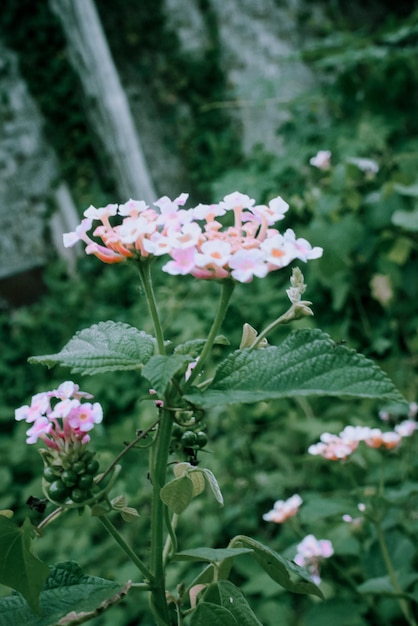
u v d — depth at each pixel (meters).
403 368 3.30
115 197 5.67
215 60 5.71
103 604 0.94
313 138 4.50
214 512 2.73
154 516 1.01
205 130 5.76
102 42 5.38
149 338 1.03
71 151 5.57
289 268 4.14
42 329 5.02
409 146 4.15
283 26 5.83
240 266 0.87
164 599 1.04
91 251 0.99
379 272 3.51
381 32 4.54
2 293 5.50
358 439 1.95
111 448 3.06
